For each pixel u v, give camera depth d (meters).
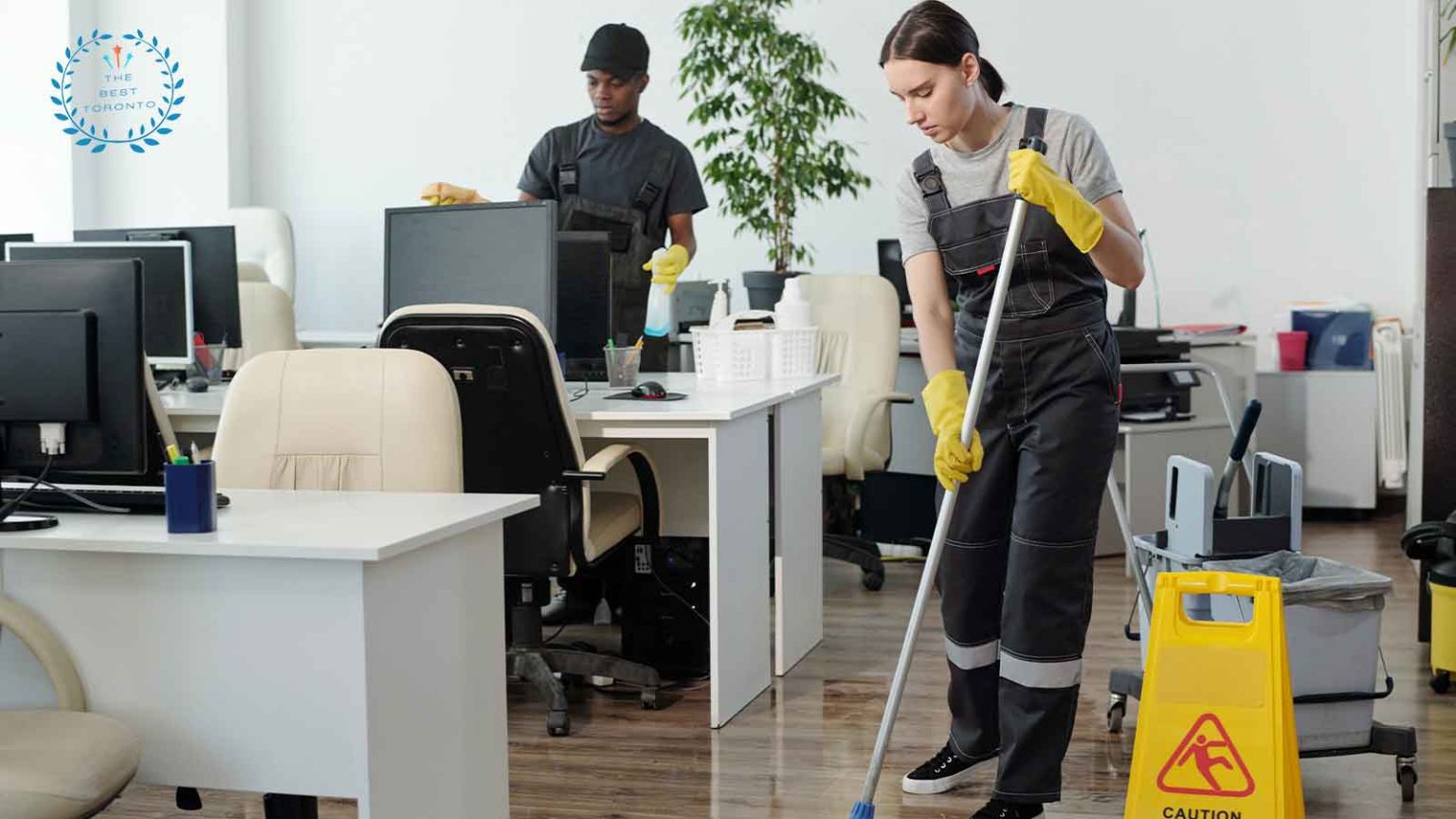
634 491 4.00
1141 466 5.51
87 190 7.70
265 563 2.04
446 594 2.22
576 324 4.10
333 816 2.98
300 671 2.05
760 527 3.80
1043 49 6.84
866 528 5.75
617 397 3.81
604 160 4.74
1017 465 2.69
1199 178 6.72
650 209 4.74
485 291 3.86
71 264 2.18
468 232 3.89
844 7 6.98
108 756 1.93
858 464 4.87
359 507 2.35
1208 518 3.08
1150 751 2.51
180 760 2.12
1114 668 3.86
